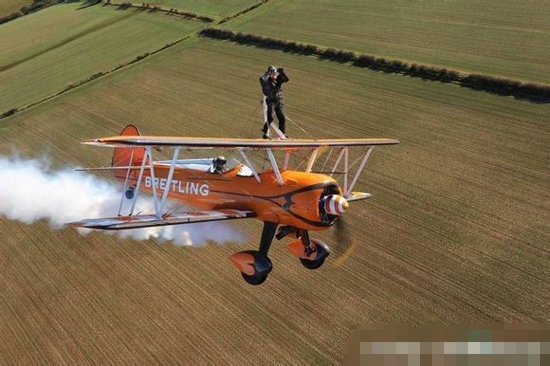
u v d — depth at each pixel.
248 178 11.20
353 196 13.12
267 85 11.70
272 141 10.44
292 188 10.39
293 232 11.12
